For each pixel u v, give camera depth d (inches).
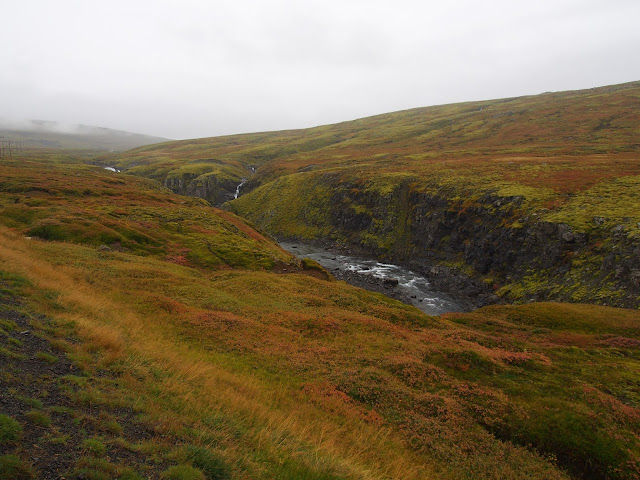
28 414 393.7
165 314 1137.4
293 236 5201.8
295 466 458.0
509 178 3821.4
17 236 1621.6
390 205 4394.7
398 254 3973.9
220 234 2908.5
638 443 700.7
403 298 2839.6
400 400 845.8
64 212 2466.8
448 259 3420.3
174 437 441.1
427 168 5044.3
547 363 1056.2
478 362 1033.5
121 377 582.6
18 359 523.8
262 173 7628.0
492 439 737.0
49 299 856.9
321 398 810.8
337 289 1887.3
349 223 4766.2
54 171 4687.5
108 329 787.4
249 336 1113.4
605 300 1993.1
